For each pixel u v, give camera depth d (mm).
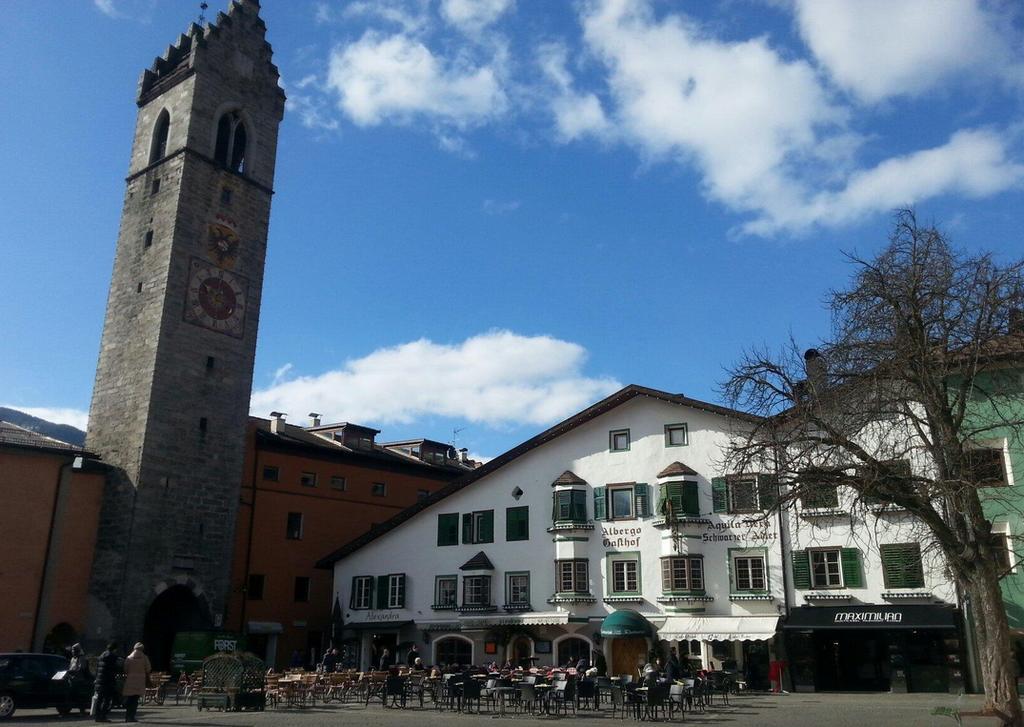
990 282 21750
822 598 36344
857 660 37094
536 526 44375
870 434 25812
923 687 34062
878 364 22312
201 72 51656
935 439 22453
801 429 23484
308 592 53438
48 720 25125
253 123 54562
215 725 23281
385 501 59281
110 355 48781
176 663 41094
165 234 48719
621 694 27016
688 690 27453
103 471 45469
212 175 51156
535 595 43375
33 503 42594
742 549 38688
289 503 53719
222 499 47875
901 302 22625
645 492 41781
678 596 38781
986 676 21031
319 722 24328
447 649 45625
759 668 37406
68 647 40469
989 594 21172
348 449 58469
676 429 41906
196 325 48469
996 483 29141
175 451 46000
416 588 47312
